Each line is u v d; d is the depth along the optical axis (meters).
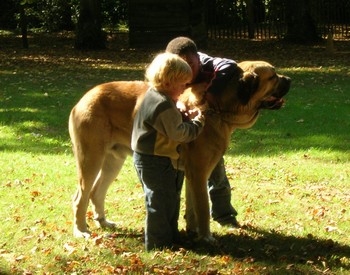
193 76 5.93
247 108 5.86
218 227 6.68
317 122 12.34
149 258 5.70
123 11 33.72
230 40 30.25
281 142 10.79
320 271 5.45
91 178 6.13
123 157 6.34
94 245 6.07
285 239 6.32
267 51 25.89
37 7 34.81
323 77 18.59
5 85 16.89
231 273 5.38
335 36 30.59
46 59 23.12
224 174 6.66
